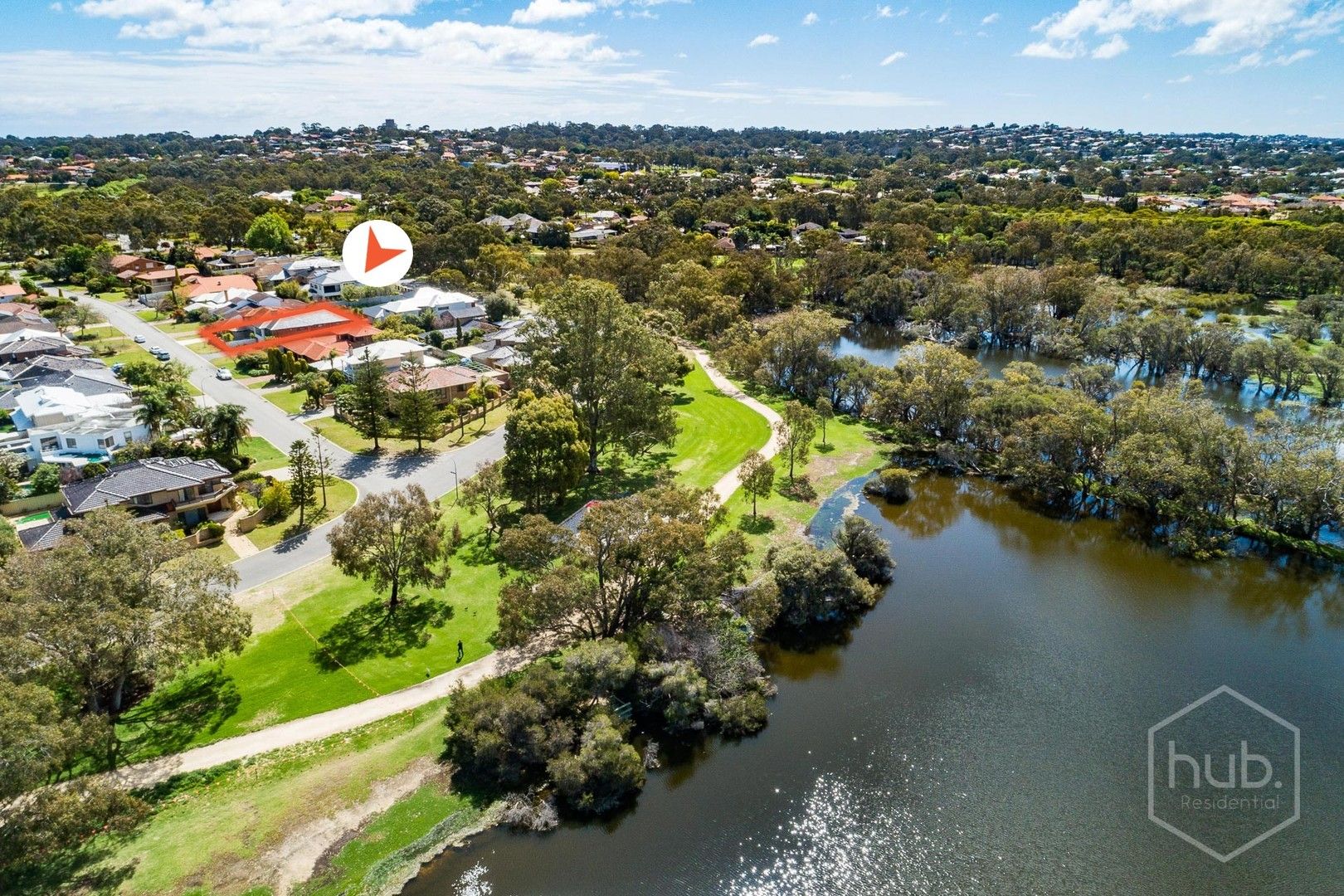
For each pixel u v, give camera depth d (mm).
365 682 47594
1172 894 35625
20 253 171375
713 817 39469
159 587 43469
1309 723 46906
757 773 42500
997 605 59312
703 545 50344
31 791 33344
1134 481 73188
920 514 75312
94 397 84625
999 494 80250
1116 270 171125
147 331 126562
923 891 35656
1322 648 54281
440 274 156625
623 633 50312
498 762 40906
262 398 99062
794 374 108500
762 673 50094
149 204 190375
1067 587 62062
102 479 65750
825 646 54125
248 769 40781
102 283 151000
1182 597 60719
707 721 45844
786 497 76938
